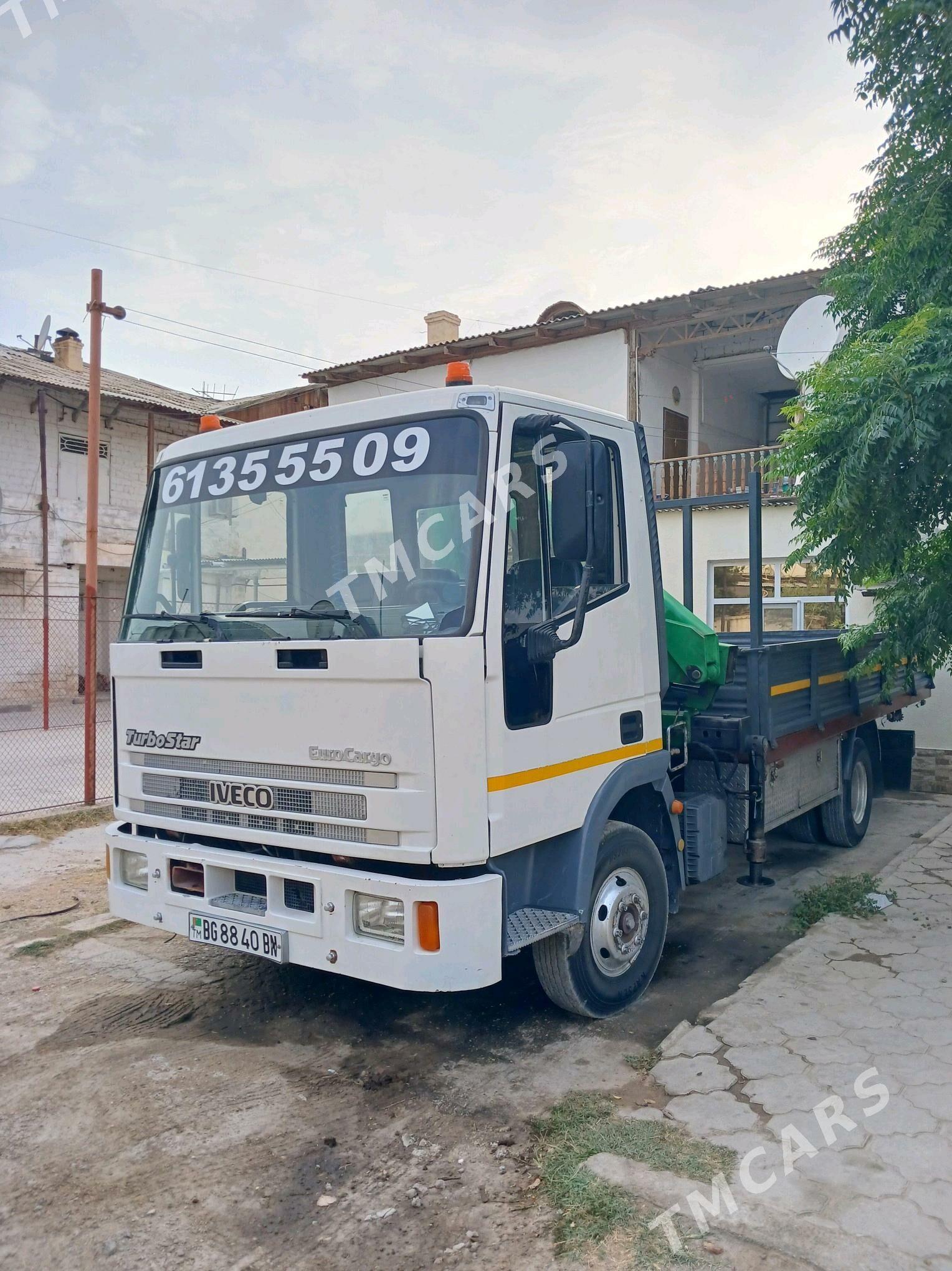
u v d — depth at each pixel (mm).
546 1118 3510
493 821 3539
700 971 5102
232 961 5316
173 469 4594
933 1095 3506
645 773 4516
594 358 16016
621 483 4480
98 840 8125
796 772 6562
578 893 4008
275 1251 2846
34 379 19438
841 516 4902
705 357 17141
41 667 20547
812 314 9742
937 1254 2639
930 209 4938
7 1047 4277
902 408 4402
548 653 3707
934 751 9797
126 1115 3646
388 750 3475
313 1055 4164
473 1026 4426
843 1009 4273
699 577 12031
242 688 3916
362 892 3547
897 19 4777
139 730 4371
